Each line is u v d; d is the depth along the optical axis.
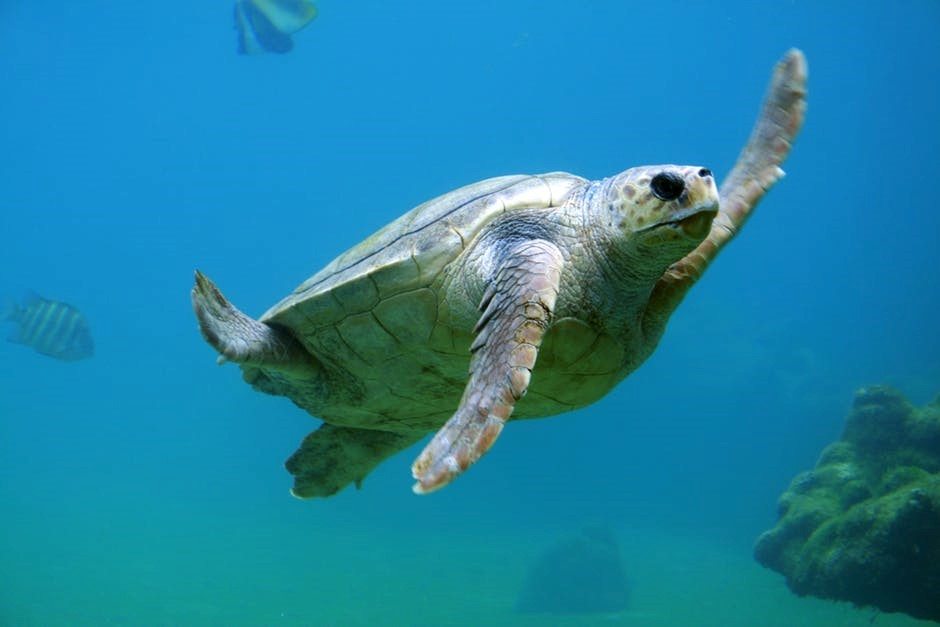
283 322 4.77
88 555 21.14
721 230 4.89
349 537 26.61
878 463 15.11
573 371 4.38
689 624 13.73
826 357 51.78
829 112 94.75
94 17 59.53
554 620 14.05
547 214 4.38
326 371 5.04
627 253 4.13
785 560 14.31
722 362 48.59
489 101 95.56
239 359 4.53
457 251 4.20
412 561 21.52
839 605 15.01
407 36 84.56
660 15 80.12
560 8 78.44
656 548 24.20
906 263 78.00
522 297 3.55
